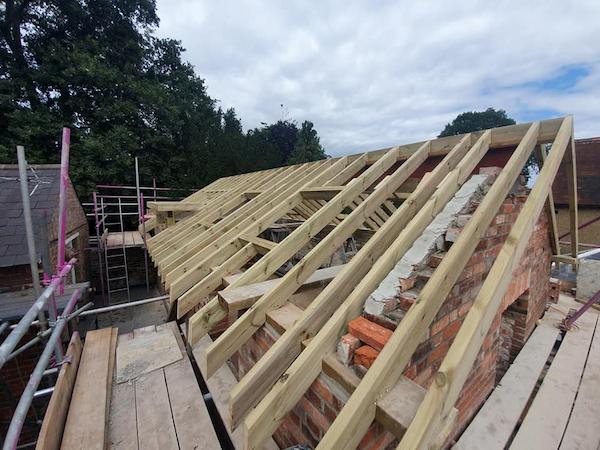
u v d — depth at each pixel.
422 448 0.92
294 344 1.49
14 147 9.81
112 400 2.14
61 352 2.57
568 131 1.99
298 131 24.91
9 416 3.35
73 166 10.30
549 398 2.58
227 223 3.55
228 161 14.54
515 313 3.46
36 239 3.61
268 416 1.17
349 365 1.36
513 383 2.79
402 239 1.77
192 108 16.00
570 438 2.18
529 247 3.20
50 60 10.81
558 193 10.62
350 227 2.18
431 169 2.87
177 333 3.09
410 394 1.14
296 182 3.93
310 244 4.78
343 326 1.48
